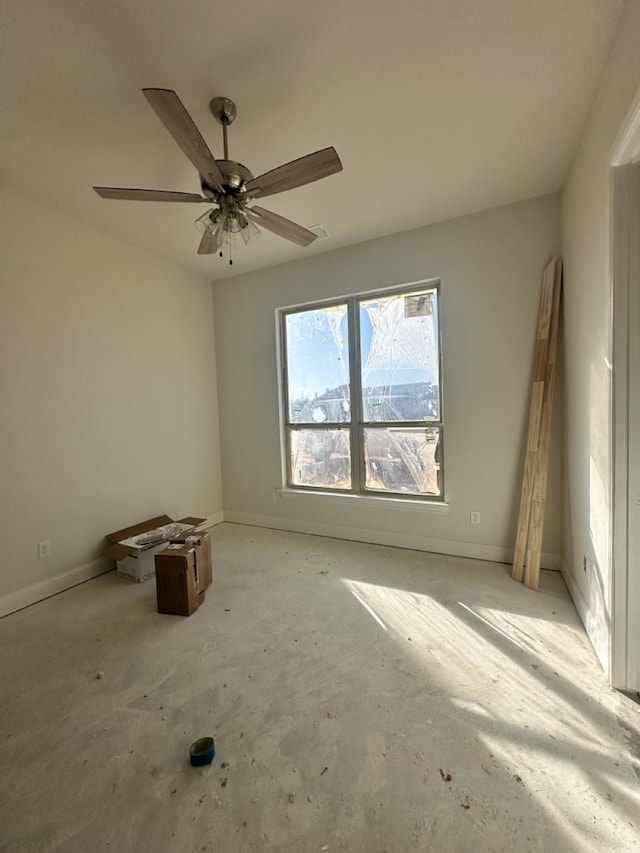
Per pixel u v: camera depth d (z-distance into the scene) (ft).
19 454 8.27
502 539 9.77
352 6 4.47
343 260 11.33
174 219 9.33
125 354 10.68
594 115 5.98
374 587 8.63
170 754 4.55
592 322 6.26
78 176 7.59
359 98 5.84
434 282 10.33
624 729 4.71
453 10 4.57
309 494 12.44
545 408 8.71
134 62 5.11
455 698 5.27
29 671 6.10
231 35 4.79
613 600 5.32
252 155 7.11
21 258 8.28
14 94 5.54
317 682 5.67
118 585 9.27
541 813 3.76
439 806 3.85
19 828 3.77
